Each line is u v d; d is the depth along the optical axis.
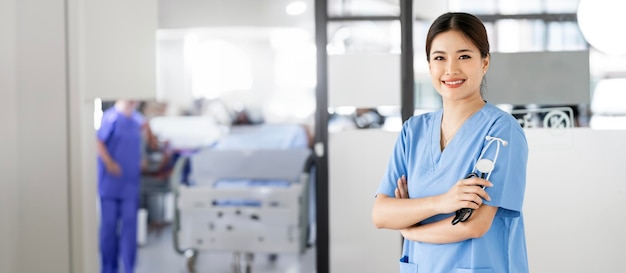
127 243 3.84
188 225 3.54
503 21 2.59
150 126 4.72
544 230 2.54
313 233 3.95
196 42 4.69
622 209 2.49
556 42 2.55
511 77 2.57
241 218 3.43
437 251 1.51
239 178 3.84
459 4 2.65
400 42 2.74
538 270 2.54
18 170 2.85
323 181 2.83
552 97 2.55
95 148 2.94
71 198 2.85
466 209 1.43
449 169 1.54
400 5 2.72
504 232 1.50
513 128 1.50
